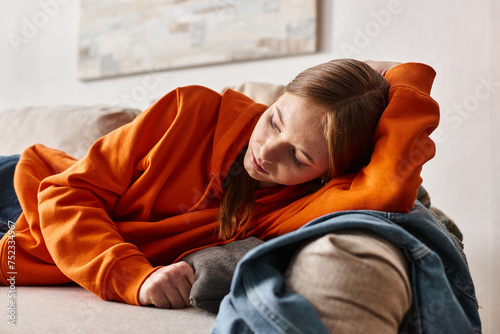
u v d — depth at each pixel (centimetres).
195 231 93
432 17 157
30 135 144
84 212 86
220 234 92
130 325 67
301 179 90
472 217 151
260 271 65
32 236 93
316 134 85
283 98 89
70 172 92
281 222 91
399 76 97
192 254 83
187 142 97
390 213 78
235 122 100
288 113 86
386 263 62
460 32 154
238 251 81
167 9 206
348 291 60
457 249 83
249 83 138
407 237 67
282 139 85
